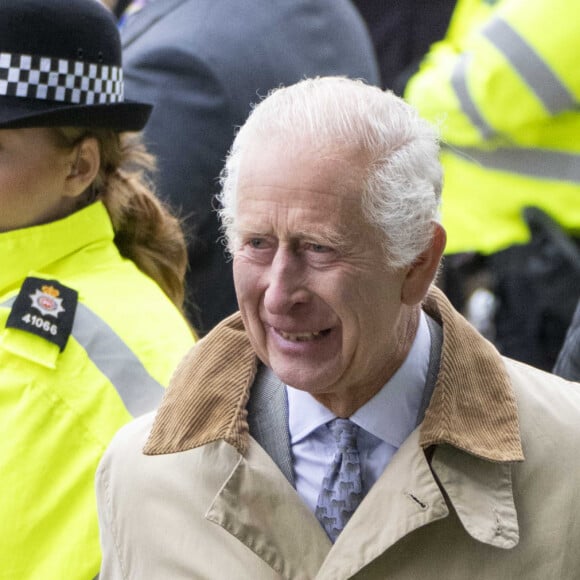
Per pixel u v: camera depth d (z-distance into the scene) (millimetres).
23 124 10805
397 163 8609
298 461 9344
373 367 9008
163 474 9555
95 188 11523
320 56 14469
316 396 9250
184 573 9352
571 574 8867
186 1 14359
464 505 8844
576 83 15117
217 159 13969
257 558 9219
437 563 8922
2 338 10617
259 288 8758
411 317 9328
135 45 14289
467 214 15938
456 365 9195
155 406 10672
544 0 15156
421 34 18562
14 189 10922
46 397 10531
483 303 15945
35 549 10344
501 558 8875
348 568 8867
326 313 8672
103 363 10703
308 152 8508
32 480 10383
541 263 15594
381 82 18750
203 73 13953
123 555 9625
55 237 11133
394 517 8883
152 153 13906
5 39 10867
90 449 10516
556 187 15531
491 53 15344
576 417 9266
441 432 8922
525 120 15344
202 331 14109
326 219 8492
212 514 9133
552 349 15688
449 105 15688
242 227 8688
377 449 9250
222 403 9406
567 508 8938
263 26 14188
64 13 11031
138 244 11914
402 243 8680
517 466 9047
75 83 11070
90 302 10930
